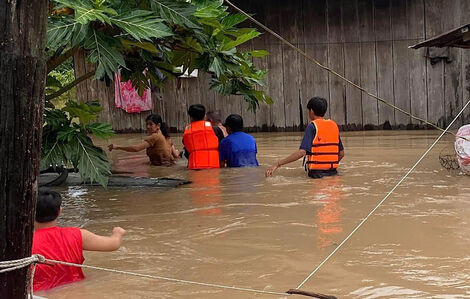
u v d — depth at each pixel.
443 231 4.55
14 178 2.24
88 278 3.79
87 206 6.01
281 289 3.48
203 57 6.41
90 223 5.23
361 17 13.98
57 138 6.20
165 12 5.49
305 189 6.43
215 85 7.54
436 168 7.61
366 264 3.86
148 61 6.81
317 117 7.39
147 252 4.31
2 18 2.15
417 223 4.80
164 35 5.05
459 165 7.03
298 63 14.30
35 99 2.25
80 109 6.35
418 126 13.98
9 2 2.14
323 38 14.15
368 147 10.34
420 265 3.81
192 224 5.05
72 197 6.56
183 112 15.01
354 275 3.66
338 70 14.18
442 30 13.62
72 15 5.19
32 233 2.37
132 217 5.42
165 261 4.09
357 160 8.65
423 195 5.89
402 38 13.87
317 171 7.24
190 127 8.46
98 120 15.35
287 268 3.85
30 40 2.21
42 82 2.29
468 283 3.48
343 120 14.28
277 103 14.54
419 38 13.77
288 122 14.55
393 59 13.96
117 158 10.24
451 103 13.74
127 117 15.26
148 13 5.16
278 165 7.29
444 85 13.74
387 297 3.30
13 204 2.26
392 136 12.41
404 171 7.46
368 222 4.89
